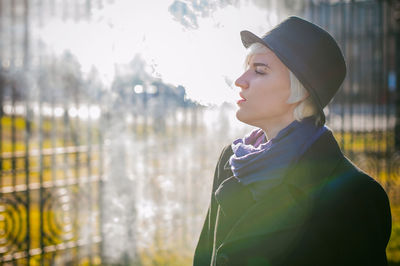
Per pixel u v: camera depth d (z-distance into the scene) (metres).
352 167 1.48
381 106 6.84
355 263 1.34
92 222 4.70
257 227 1.45
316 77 1.43
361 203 1.37
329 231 1.37
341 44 6.38
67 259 4.53
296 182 1.44
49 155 4.39
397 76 6.99
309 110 1.50
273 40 1.45
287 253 1.40
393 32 6.93
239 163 1.55
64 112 4.50
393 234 5.47
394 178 6.81
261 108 1.51
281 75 1.48
